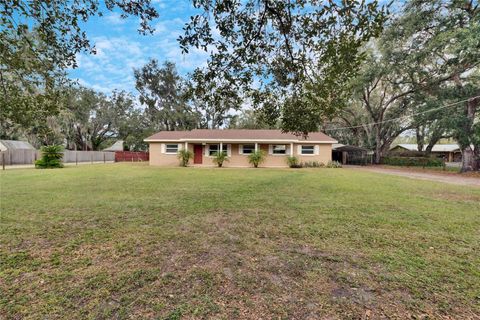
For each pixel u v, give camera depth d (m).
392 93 22.88
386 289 2.23
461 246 3.20
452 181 10.59
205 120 33.09
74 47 3.43
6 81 3.40
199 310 1.93
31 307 1.94
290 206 5.32
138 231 3.71
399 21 15.32
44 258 2.81
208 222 4.19
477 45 12.36
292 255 2.93
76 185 8.09
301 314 1.89
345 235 3.59
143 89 30.52
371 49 18.45
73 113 25.66
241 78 3.88
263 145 18.55
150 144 19.23
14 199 5.84
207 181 9.27
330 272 2.53
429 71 17.34
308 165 18.25
